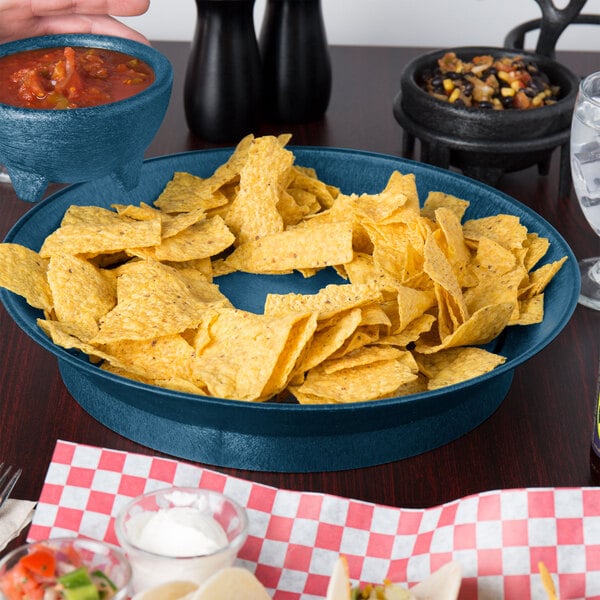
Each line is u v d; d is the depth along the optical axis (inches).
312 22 53.7
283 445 38.5
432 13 71.4
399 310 40.7
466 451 39.4
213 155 49.3
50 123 38.2
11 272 41.9
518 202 46.8
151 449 39.3
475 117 48.6
